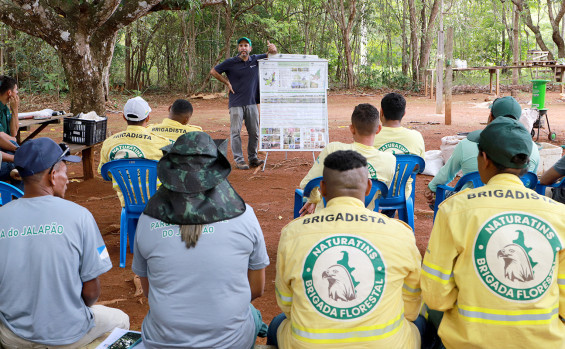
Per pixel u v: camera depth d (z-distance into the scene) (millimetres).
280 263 2451
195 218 2385
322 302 2281
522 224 2299
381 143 4609
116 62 25250
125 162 4516
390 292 2326
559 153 7395
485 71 29656
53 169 2707
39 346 2605
